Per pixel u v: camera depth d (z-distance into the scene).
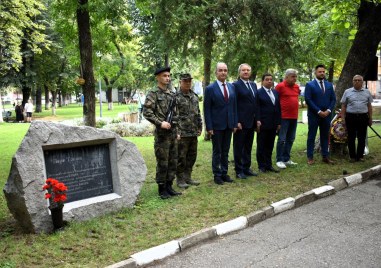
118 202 5.74
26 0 18.44
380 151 10.02
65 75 32.66
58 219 4.93
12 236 4.83
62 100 62.12
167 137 6.22
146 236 4.80
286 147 8.48
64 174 5.35
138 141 13.65
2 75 28.94
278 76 17.75
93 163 5.65
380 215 5.60
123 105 52.50
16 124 23.55
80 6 9.97
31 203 4.86
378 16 9.64
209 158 9.67
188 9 9.73
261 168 7.98
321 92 8.38
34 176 4.91
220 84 7.02
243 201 6.06
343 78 10.07
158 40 10.80
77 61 13.93
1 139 14.83
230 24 10.21
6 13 17.62
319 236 4.88
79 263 4.09
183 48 10.55
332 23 13.09
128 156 5.91
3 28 19.42
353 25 12.45
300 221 5.45
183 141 6.86
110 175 5.82
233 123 7.09
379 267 4.01
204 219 5.36
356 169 8.03
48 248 4.44
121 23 13.59
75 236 4.77
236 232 5.11
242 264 4.18
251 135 7.62
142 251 4.33
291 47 11.20
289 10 10.45
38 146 4.98
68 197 5.39
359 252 4.38
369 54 9.87
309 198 6.31
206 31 10.27
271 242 4.74
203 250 4.57
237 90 7.38
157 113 6.23
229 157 9.66
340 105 10.07
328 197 6.55
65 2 10.47
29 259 4.17
